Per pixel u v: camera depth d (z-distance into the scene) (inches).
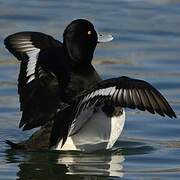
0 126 534.6
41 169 433.1
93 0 940.6
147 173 430.0
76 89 447.5
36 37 462.0
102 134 456.1
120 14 876.0
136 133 525.3
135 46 763.4
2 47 743.1
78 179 417.7
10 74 666.8
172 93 621.3
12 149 470.6
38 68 452.1
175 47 761.0
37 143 453.4
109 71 677.9
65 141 439.8
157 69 688.4
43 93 448.1
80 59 450.0
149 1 935.0
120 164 449.1
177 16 870.4
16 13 868.6
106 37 458.0
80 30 450.3
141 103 398.0
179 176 424.2
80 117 443.8
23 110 450.3
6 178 415.8
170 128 536.4
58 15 863.1
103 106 449.1
